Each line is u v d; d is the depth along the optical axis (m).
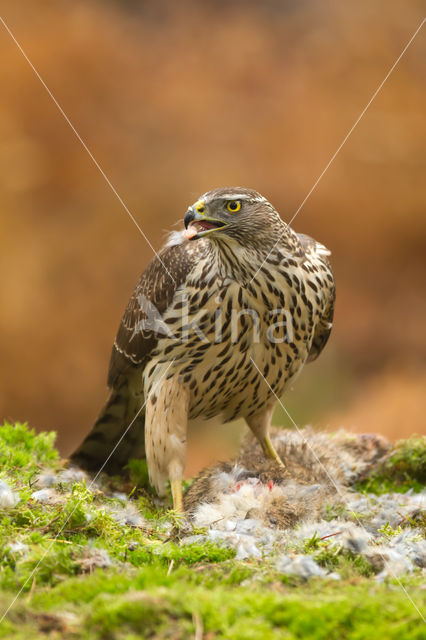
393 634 3.21
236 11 22.86
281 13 22.70
